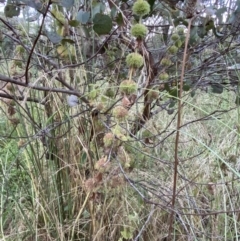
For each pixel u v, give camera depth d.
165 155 1.50
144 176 1.28
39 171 1.16
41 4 0.75
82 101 0.99
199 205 1.24
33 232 1.17
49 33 0.87
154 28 1.28
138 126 1.22
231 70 1.33
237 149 1.32
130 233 1.02
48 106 1.14
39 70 1.15
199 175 1.29
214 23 1.16
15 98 0.99
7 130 1.41
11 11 0.92
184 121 1.66
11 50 1.18
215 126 1.73
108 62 1.19
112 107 0.91
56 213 1.20
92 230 1.11
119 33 1.07
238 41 1.43
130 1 1.11
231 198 1.25
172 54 1.12
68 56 1.06
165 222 1.22
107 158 0.85
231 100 1.80
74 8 0.99
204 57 1.48
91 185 0.85
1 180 1.30
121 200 1.14
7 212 1.24
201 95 1.91
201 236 1.17
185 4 0.99
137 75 1.10
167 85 1.20
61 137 1.07
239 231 1.15
